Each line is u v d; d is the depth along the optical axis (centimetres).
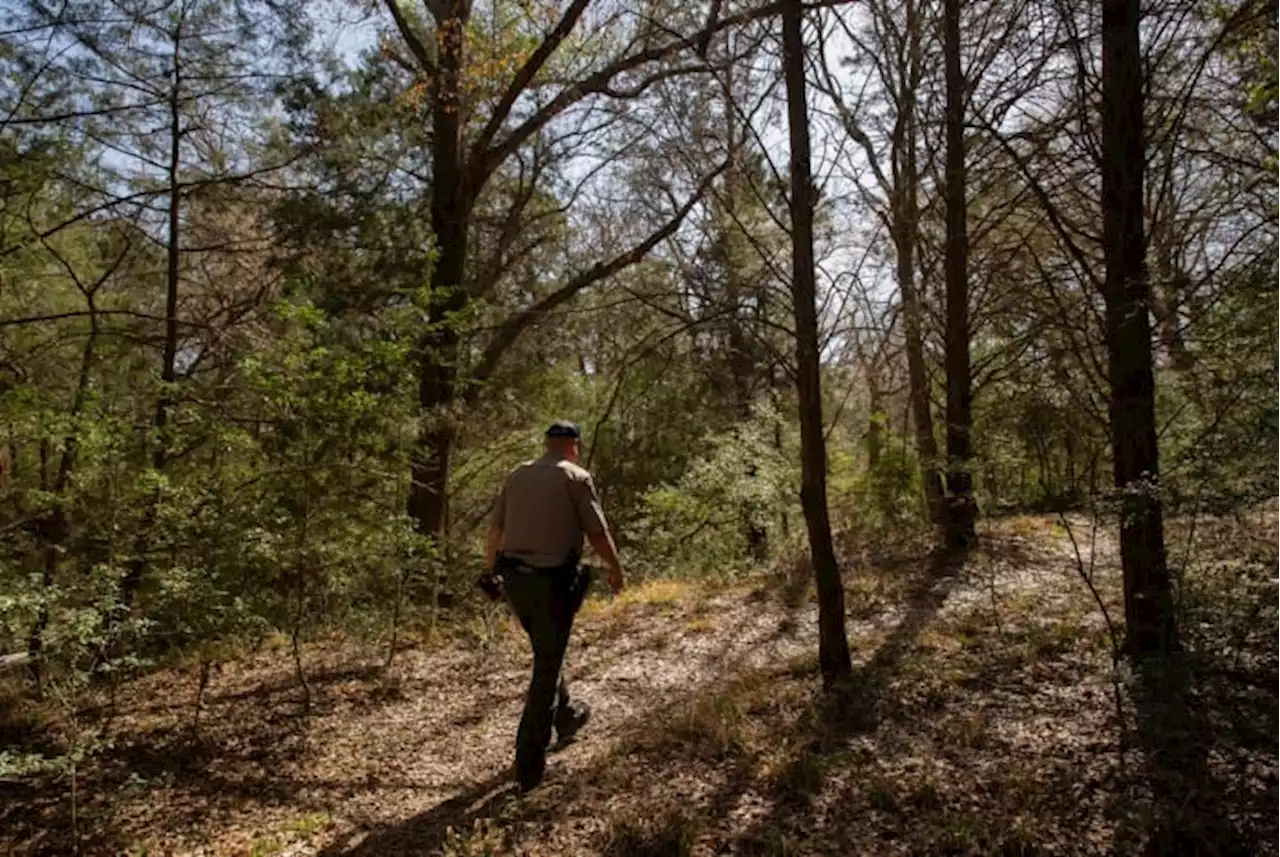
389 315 887
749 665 682
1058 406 818
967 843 364
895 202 1128
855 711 526
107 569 540
